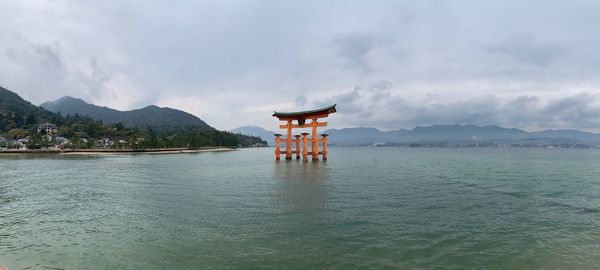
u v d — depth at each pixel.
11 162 58.88
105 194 22.92
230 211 17.03
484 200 20.39
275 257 10.46
